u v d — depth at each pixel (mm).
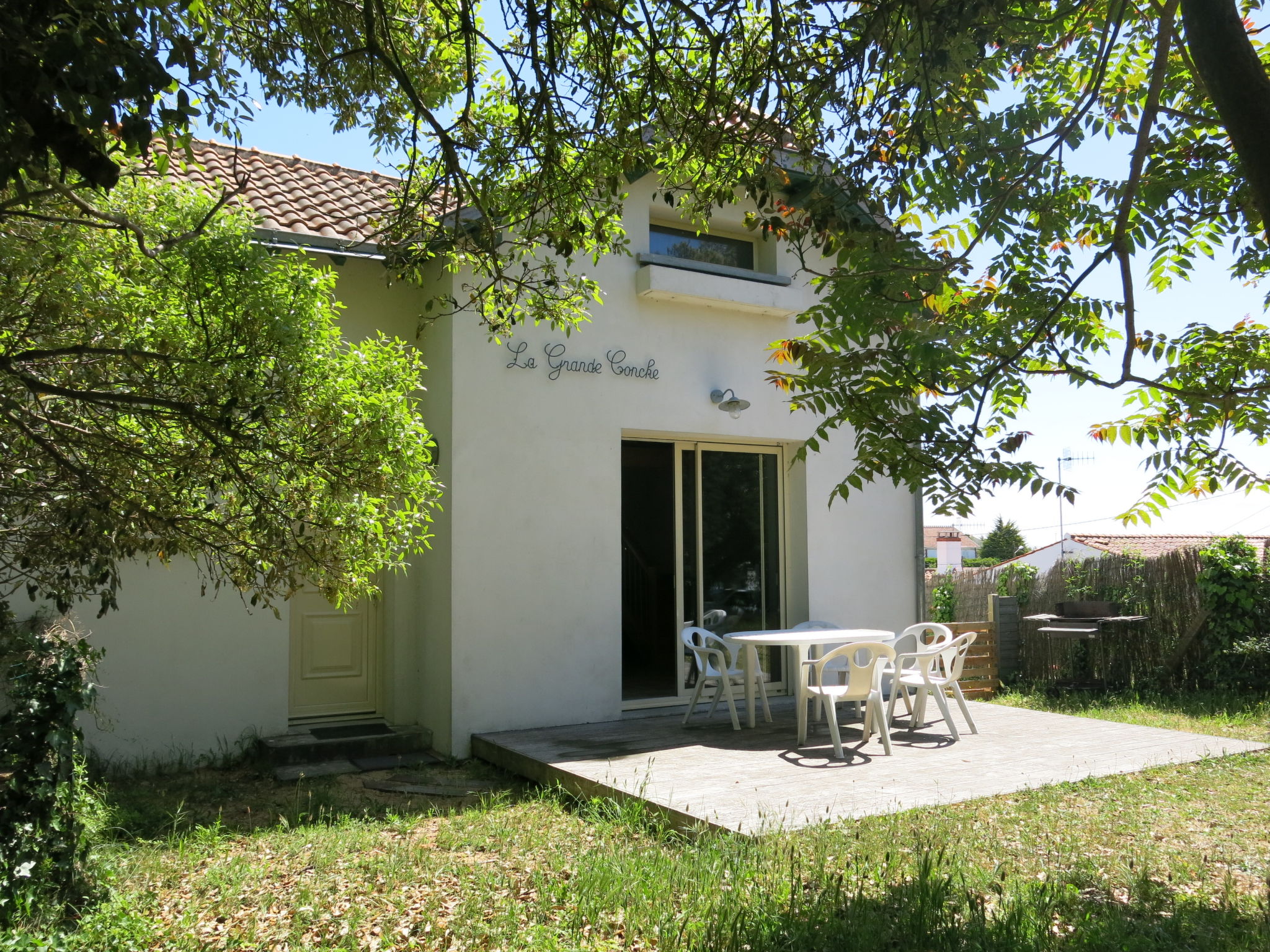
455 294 9023
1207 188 4848
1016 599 13656
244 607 8594
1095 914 4352
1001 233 5180
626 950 4188
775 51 4816
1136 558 12781
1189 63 4773
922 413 4332
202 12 3961
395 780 7980
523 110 5078
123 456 4102
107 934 4344
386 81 5645
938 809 6051
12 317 3789
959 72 4758
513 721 9023
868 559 11375
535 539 9297
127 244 3992
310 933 4520
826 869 4934
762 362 10828
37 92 2262
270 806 7090
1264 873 5000
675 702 10305
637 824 6129
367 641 9562
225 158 9359
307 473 4230
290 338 3930
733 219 10852
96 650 7523
